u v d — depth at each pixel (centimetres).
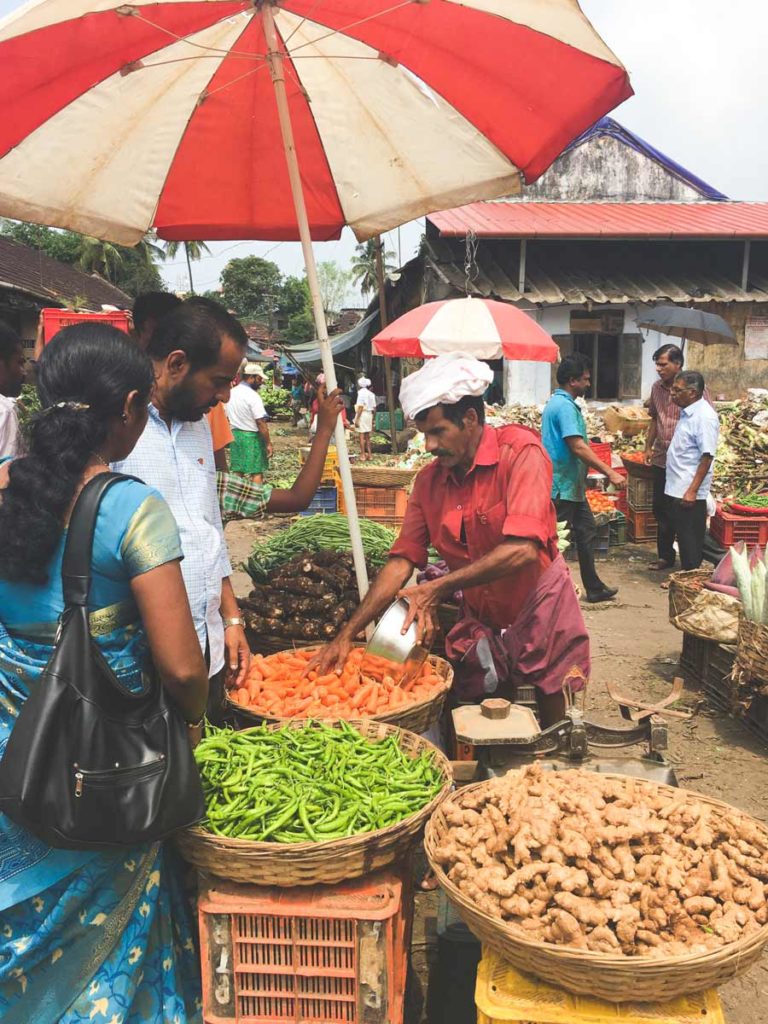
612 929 182
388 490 855
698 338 1247
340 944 208
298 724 290
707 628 533
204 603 279
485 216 1805
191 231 412
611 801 222
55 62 291
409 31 315
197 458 282
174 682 190
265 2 303
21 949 193
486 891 192
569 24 284
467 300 930
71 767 177
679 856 199
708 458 738
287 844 204
